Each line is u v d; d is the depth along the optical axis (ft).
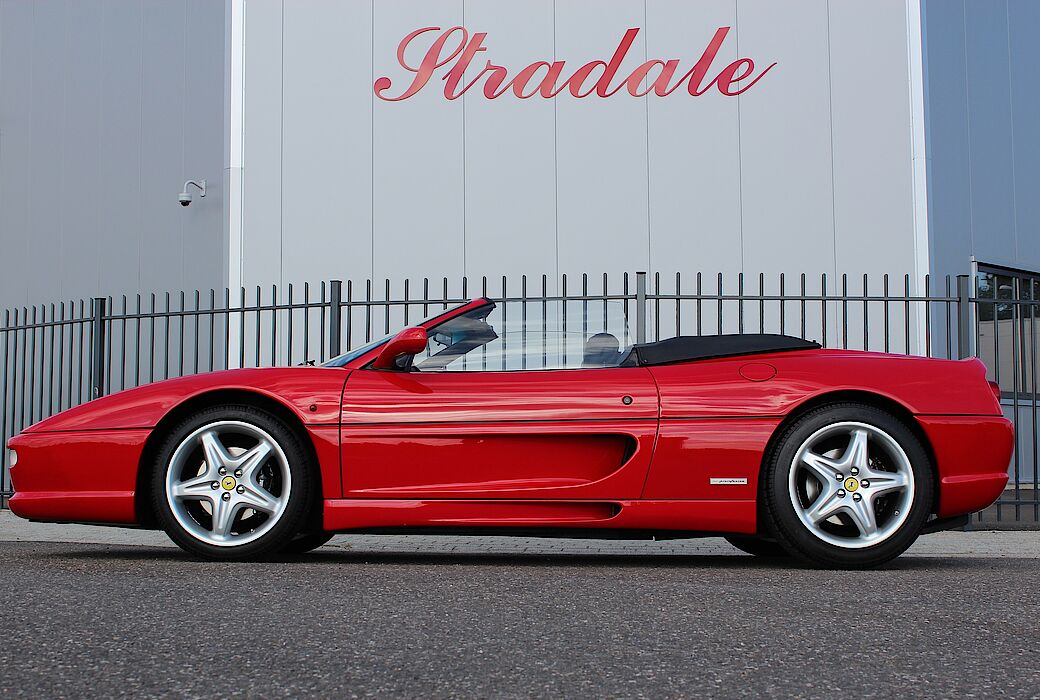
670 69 32.48
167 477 14.35
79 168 39.52
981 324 32.73
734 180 32.09
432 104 32.99
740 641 8.59
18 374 40.60
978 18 34.04
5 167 42.06
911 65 31.83
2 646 8.30
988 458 14.23
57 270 39.75
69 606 10.16
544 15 32.91
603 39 32.78
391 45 33.24
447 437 14.03
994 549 18.13
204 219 35.58
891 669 7.63
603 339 14.78
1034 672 7.55
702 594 11.12
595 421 13.94
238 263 33.22
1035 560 15.93
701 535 14.29
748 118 32.14
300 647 8.30
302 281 32.99
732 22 32.40
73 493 14.52
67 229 39.63
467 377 14.48
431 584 11.84
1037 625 9.34
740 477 13.89
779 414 13.93
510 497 13.96
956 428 14.14
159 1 37.52
